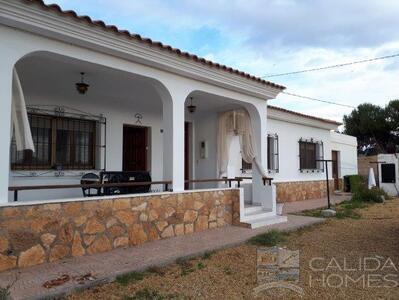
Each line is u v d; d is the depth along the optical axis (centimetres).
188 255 512
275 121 1220
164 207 615
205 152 998
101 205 522
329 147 1523
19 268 432
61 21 452
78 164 759
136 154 930
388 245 605
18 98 452
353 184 1582
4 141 423
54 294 361
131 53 544
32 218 446
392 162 1655
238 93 791
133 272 438
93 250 509
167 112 643
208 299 372
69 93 742
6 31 430
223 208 743
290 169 1286
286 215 916
